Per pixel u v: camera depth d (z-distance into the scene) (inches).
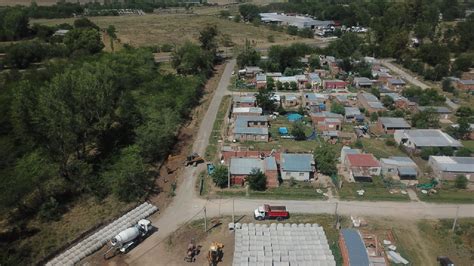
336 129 3757.4
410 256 2158.0
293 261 2032.5
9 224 2391.7
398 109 4293.8
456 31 7470.5
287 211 2484.0
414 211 2551.7
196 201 2645.2
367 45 6993.1
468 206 2613.2
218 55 6884.8
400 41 6673.2
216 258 2098.9
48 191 2645.2
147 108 3715.6
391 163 2967.5
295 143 3545.8
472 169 2881.4
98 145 3393.2
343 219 2458.2
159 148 3196.4
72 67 4505.4
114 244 2123.5
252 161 2987.2
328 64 5944.9
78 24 7573.8
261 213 2428.6
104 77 3624.5
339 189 2787.9
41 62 5767.7
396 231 2359.7
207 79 5526.6
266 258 2030.0
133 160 2832.2
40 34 6968.5
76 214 2500.0
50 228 2356.1
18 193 2364.7
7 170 2500.0
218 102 4598.9
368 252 2103.8
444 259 2089.1
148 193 2714.1
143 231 2273.6
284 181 2903.5
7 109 3181.6
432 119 3880.4
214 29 6766.7
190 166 3095.5
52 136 2733.8
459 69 5812.0
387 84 5172.2
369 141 3607.3
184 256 2137.1
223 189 2783.0
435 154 3233.3
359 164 2940.5
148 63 5403.5
